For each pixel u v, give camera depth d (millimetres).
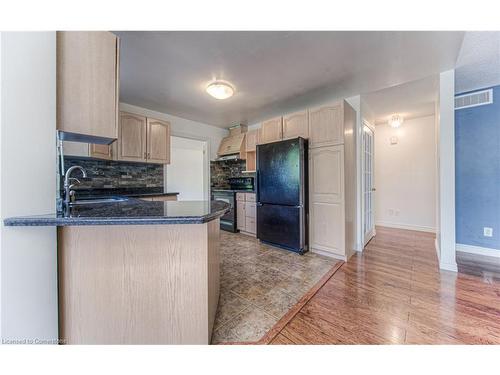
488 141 2906
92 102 1324
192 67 2346
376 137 4891
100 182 3205
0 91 953
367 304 1778
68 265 1170
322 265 2621
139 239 1210
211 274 1408
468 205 3061
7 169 971
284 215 3139
